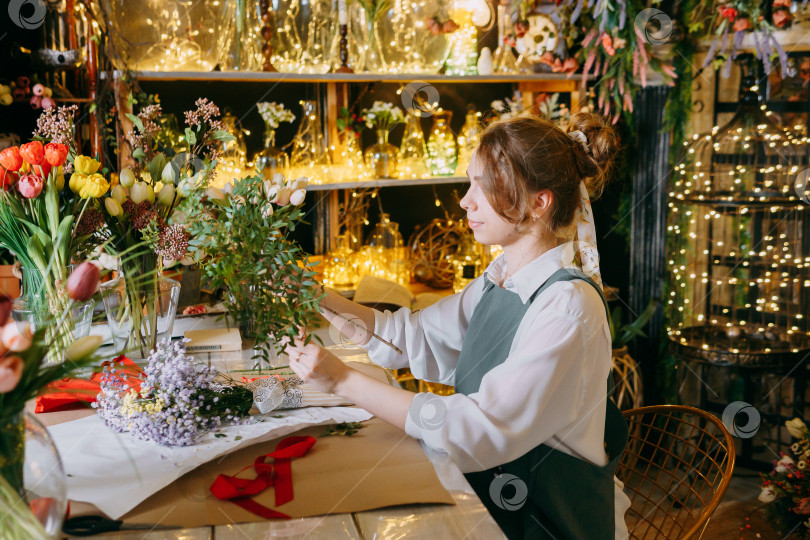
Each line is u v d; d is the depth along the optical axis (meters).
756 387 3.10
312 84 2.81
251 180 1.45
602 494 1.41
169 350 1.39
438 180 2.89
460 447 1.25
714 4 2.88
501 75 2.91
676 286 3.24
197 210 1.60
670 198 3.16
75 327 1.58
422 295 2.83
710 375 3.21
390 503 1.12
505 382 1.30
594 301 1.36
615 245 3.38
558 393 1.31
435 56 2.82
